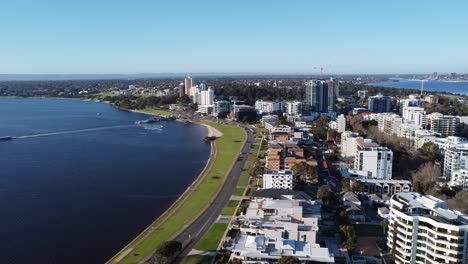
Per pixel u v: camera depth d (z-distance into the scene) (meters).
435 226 191.88
